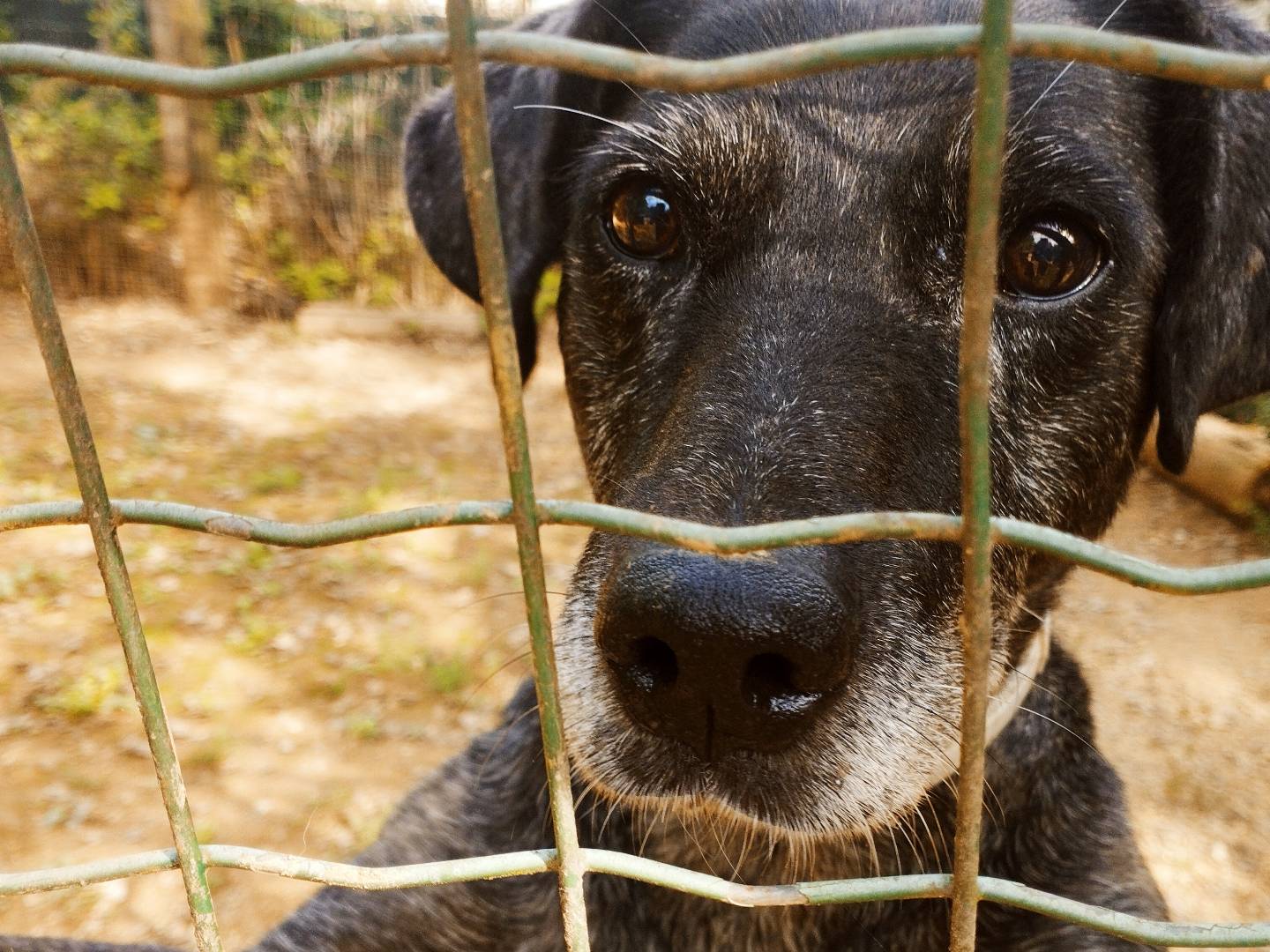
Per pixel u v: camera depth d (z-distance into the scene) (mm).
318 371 964
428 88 1133
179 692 472
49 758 423
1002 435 195
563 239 270
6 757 421
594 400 227
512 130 278
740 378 175
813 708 150
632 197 210
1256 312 227
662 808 175
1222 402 230
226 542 619
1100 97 203
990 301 75
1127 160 205
